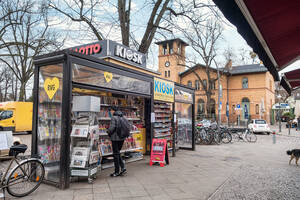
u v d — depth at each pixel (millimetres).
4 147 4465
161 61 42188
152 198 4383
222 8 1858
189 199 4383
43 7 11469
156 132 9016
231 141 14836
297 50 3248
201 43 25500
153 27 10938
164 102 8992
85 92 6629
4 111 17641
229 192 4855
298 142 14789
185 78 41031
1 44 17734
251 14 2160
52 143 5020
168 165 7312
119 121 5820
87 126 5227
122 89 6484
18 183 4316
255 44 2611
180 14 10742
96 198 4281
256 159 8711
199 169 6879
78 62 5008
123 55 7641
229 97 37875
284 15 2260
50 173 5012
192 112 10789
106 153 6387
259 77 35812
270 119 38688
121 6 10867
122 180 5504
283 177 6098
